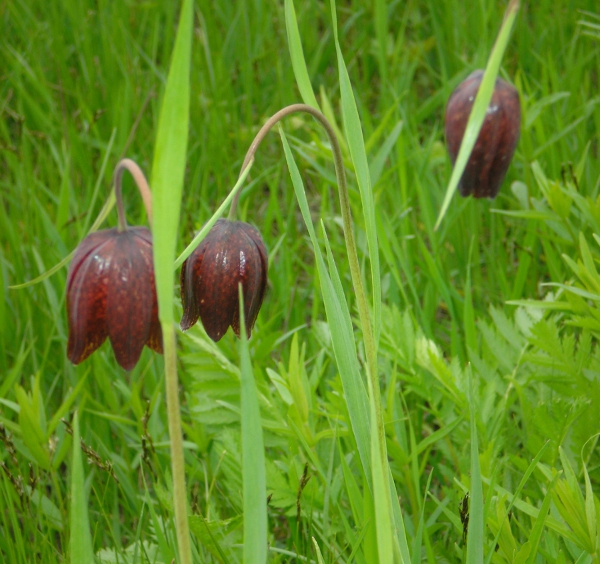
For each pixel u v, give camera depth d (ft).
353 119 1.50
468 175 2.09
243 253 1.56
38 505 1.89
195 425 1.98
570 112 2.94
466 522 1.65
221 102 3.35
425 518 1.92
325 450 1.91
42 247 2.47
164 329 1.38
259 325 2.12
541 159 2.76
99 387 2.16
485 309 2.36
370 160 2.83
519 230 2.63
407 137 2.92
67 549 1.83
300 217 2.99
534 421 1.79
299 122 3.25
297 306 2.39
